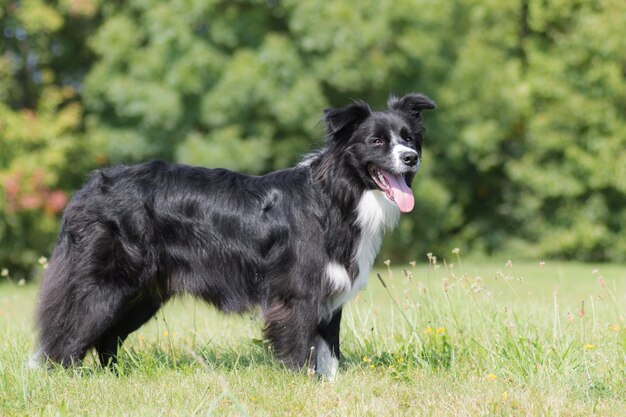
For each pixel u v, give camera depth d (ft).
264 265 20.54
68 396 18.37
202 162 59.31
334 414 17.01
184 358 22.85
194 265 20.88
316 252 20.06
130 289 20.63
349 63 61.26
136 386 19.19
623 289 39.99
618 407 17.22
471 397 18.12
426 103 22.13
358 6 62.03
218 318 29.45
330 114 20.29
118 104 61.31
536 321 24.98
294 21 61.11
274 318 20.21
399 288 46.03
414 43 64.39
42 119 62.18
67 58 71.56
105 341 21.80
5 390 18.51
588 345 20.67
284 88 60.64
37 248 62.95
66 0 63.41
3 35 65.92
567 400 17.80
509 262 24.61
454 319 24.58
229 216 20.63
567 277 51.44
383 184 20.43
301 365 19.93
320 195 20.42
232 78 59.41
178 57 60.75
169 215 20.67
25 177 59.67
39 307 20.83
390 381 20.12
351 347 23.91
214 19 61.41
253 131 62.18
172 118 59.98
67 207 21.01
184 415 16.66
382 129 20.57
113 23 61.67
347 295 20.44
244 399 18.16
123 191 20.66
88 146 64.13
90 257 20.40
